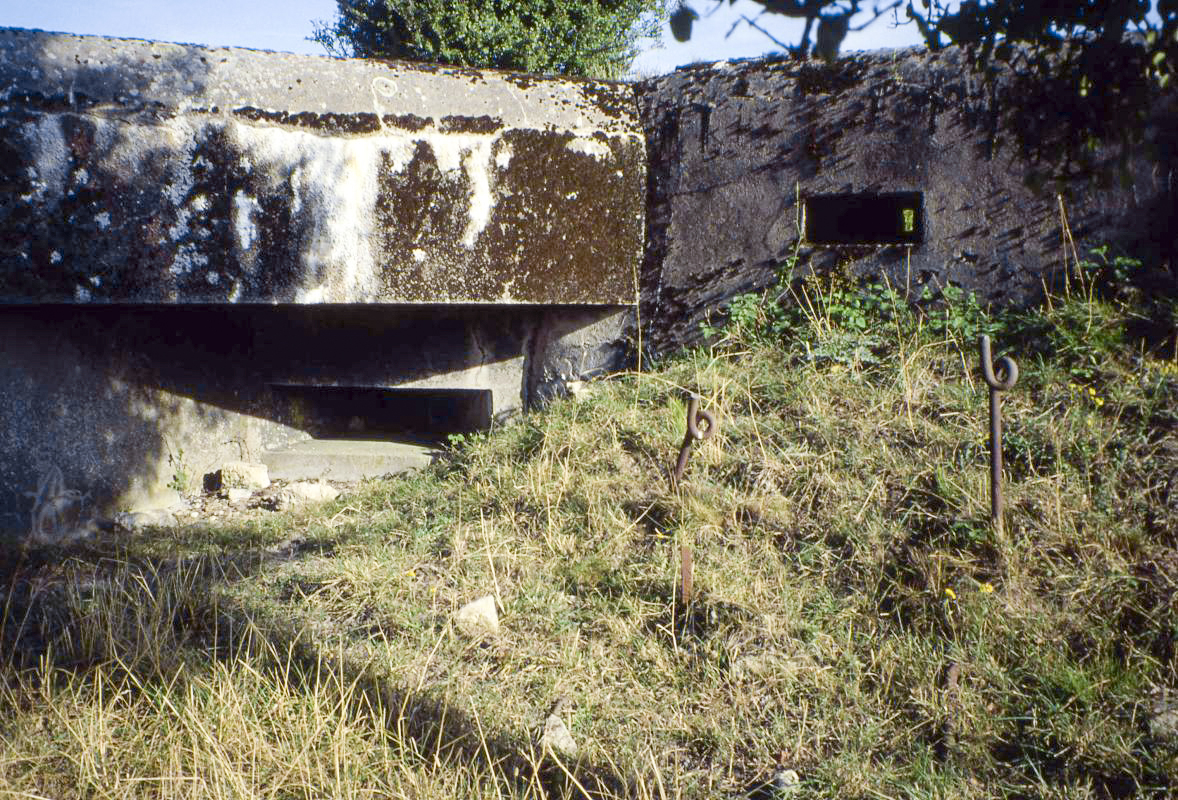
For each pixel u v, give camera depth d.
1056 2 2.35
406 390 7.33
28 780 3.05
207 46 4.99
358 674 3.65
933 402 5.04
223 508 5.83
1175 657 3.48
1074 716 3.28
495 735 3.34
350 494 5.93
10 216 4.46
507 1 14.41
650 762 3.23
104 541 5.14
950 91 5.63
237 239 4.95
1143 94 2.53
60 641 3.91
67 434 5.23
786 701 3.52
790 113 5.96
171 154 4.77
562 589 4.29
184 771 3.12
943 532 4.21
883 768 3.17
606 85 6.22
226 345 6.25
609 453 5.22
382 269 5.36
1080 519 4.10
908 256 5.80
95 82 4.65
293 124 5.06
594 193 6.04
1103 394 4.81
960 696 3.42
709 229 6.16
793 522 4.46
